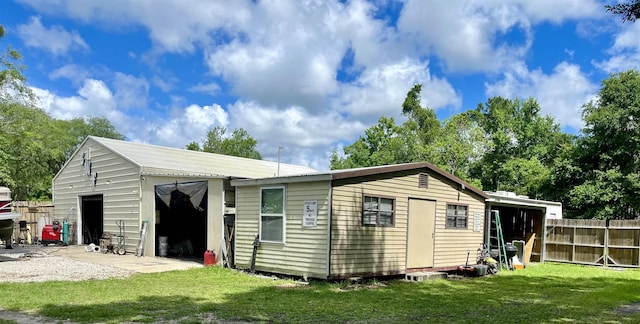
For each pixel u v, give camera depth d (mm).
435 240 11930
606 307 7664
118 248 15000
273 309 6691
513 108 38219
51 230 17359
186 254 15047
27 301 6730
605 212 21406
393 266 10586
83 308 6324
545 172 26891
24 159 22031
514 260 14977
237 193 11445
